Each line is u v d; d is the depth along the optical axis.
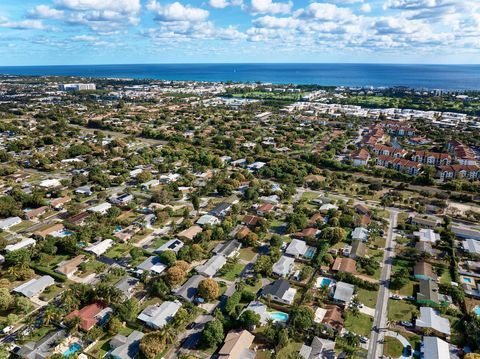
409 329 104.88
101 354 94.25
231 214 173.88
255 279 126.31
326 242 147.38
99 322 103.44
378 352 96.31
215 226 159.12
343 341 98.25
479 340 95.44
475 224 171.38
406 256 141.75
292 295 116.69
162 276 123.88
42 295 117.75
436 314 108.62
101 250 141.50
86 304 110.75
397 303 115.88
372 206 190.38
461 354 95.12
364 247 146.00
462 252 146.50
